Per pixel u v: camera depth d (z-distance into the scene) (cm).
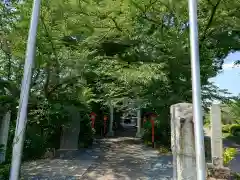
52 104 843
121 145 1212
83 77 920
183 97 794
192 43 340
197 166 281
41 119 854
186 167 289
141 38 846
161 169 705
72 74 865
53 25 738
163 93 844
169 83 823
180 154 294
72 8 695
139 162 802
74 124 918
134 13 738
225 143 1248
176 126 302
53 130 927
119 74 910
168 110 855
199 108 304
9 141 734
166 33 833
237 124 1647
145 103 954
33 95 861
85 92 1017
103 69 938
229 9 781
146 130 1374
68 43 874
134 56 901
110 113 1722
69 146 892
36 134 843
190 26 348
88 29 780
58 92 918
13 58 838
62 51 821
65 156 850
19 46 720
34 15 393
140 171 681
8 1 773
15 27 707
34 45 384
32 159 792
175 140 301
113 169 700
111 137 1585
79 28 772
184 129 297
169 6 752
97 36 839
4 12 754
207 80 908
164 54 812
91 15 724
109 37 862
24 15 669
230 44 865
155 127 1236
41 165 718
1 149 629
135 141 1371
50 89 888
